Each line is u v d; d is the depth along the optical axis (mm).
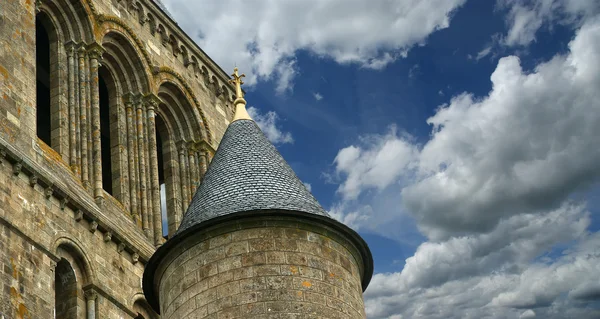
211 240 37562
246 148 43375
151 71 58812
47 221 44438
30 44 48938
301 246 37500
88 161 50594
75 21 54312
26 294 41000
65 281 45188
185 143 61281
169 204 58656
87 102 52406
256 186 40094
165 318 37562
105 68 56656
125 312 47188
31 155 45812
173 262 38156
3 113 45125
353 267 38969
